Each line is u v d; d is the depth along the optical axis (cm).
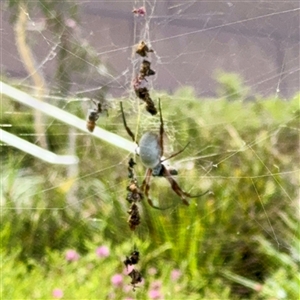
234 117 85
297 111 86
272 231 79
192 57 88
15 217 79
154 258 77
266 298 75
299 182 82
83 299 73
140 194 62
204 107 85
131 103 80
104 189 81
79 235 79
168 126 82
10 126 85
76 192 81
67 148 84
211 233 79
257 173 82
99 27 88
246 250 78
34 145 83
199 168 82
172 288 75
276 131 85
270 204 80
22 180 81
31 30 86
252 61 89
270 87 88
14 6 86
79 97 85
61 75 86
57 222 80
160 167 62
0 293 72
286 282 75
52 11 87
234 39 89
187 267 77
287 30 89
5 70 87
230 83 88
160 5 87
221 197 80
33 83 86
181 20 88
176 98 85
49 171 83
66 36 87
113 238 79
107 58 86
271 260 78
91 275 75
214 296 75
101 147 84
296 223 79
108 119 81
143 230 79
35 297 73
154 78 86
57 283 74
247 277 77
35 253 78
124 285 74
